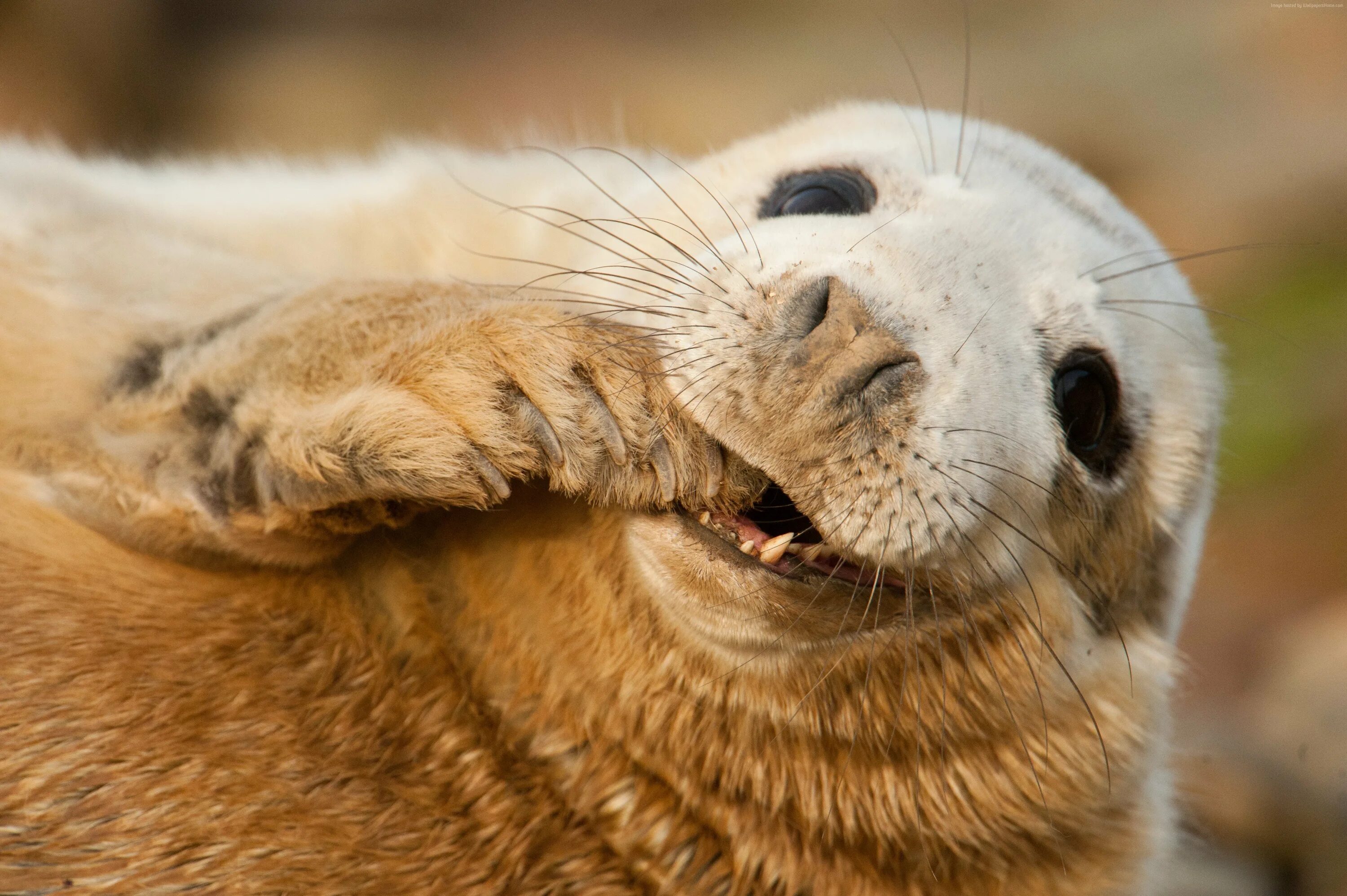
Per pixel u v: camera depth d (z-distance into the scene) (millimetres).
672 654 12695
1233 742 23734
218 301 13070
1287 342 34469
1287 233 37844
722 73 47281
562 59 49469
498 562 12992
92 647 12141
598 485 11445
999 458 12344
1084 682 14578
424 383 11312
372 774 12469
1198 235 38969
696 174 16656
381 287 12453
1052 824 14227
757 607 11516
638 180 17172
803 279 11609
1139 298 14922
